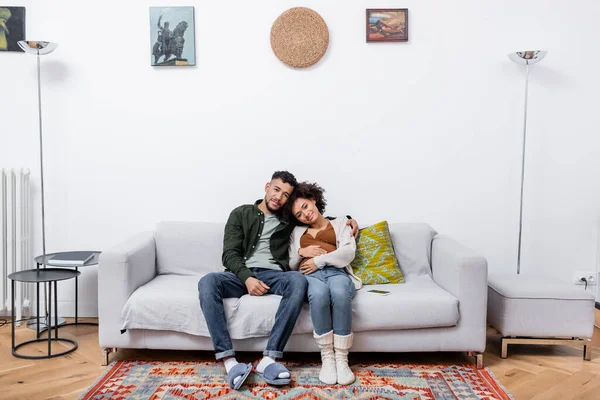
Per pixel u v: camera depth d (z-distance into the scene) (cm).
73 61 303
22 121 306
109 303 238
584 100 303
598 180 306
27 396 209
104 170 308
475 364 245
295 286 230
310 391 213
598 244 308
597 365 246
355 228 273
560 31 300
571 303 248
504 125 304
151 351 261
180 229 285
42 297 313
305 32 297
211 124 305
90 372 234
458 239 310
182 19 299
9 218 297
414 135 305
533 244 309
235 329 233
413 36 301
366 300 235
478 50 301
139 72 303
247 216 266
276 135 305
